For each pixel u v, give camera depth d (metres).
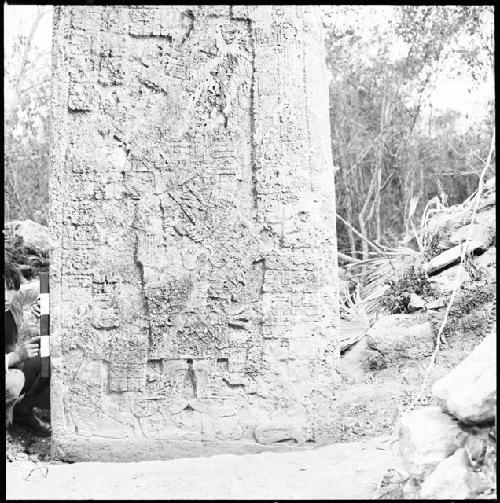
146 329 4.94
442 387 3.67
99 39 5.04
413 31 12.80
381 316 6.62
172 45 5.05
